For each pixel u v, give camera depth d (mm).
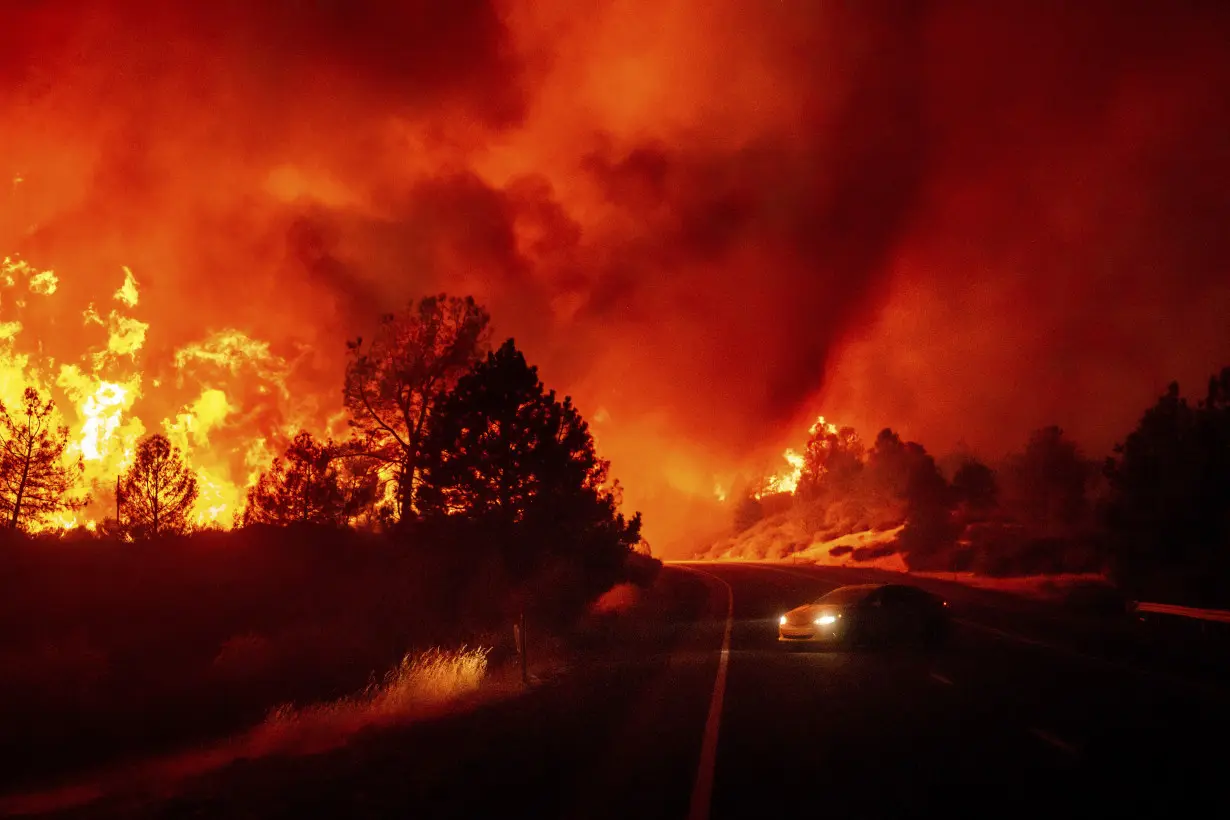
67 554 27469
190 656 19406
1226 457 27938
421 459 21156
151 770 11023
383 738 10812
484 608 20000
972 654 19125
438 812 7434
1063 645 20531
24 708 13711
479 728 11578
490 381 20562
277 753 10773
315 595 24828
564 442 21578
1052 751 9359
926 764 8922
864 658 19141
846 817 7125
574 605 22797
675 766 9188
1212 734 10016
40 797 9844
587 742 10609
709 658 19781
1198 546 27844
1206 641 21375
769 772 8789
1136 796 7441
